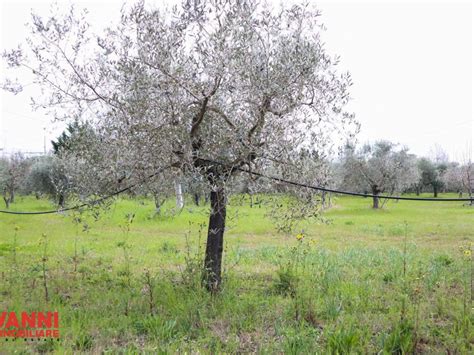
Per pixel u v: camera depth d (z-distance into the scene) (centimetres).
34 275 769
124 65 536
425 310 581
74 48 566
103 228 1647
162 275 800
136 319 542
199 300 582
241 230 1634
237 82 540
